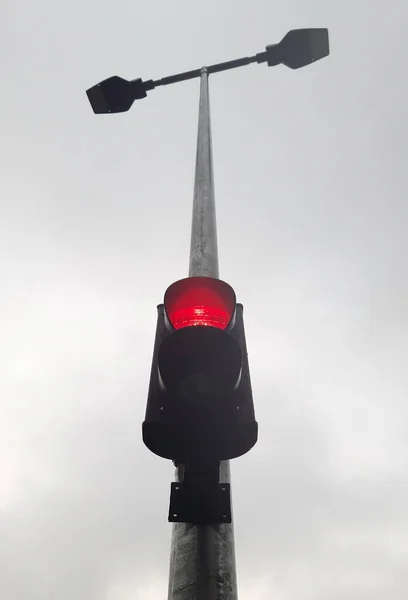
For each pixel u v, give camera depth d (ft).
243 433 10.08
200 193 18.99
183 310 11.66
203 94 25.80
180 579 10.09
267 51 27.45
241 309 12.00
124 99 28.66
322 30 27.25
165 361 10.15
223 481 11.37
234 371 10.11
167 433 10.09
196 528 10.46
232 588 10.10
